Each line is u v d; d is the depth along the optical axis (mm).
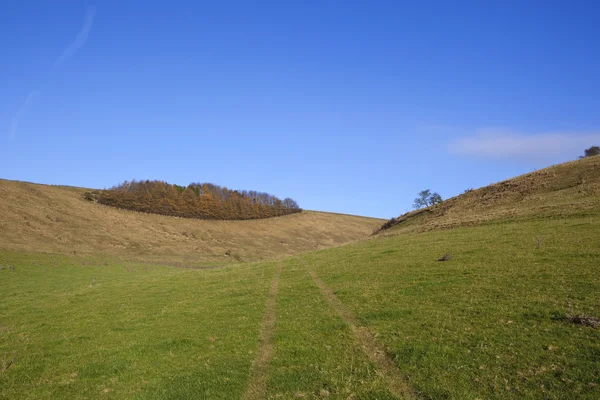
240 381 12477
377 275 25594
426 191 93625
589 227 28891
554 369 10844
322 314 18703
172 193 124750
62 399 12383
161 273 49094
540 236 28719
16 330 21625
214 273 38688
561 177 52406
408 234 46562
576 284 17328
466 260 25297
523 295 17016
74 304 28344
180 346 16328
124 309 24812
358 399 10688
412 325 15469
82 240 73625
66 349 17312
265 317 19625
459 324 14859
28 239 64062
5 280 40062
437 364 11992
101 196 107875
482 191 61344
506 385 10445
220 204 134500
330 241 141125
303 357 13852
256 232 128375
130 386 12922
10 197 82688
